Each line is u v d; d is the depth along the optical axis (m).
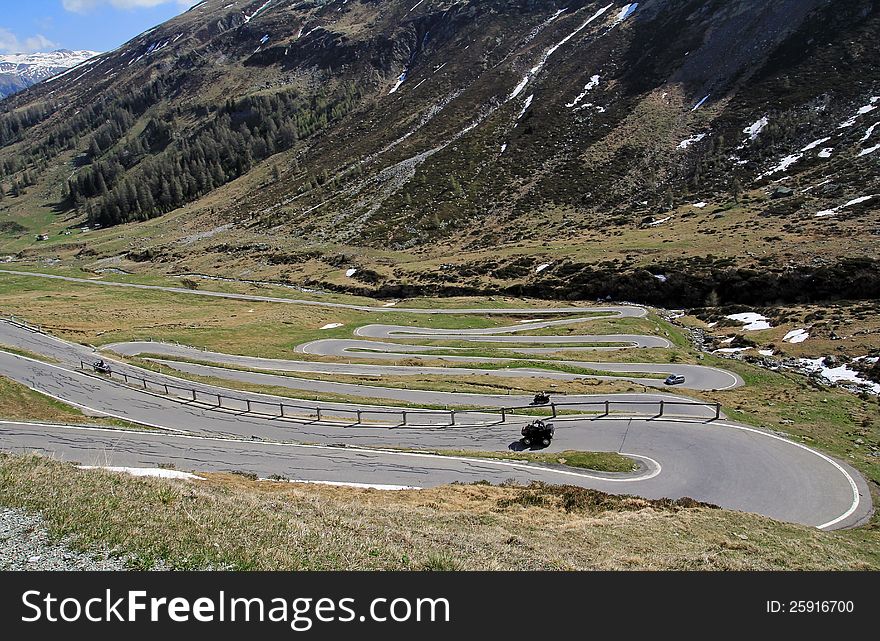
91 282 137.62
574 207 133.75
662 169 135.00
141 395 47.34
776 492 29.66
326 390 52.53
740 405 46.50
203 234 180.00
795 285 78.19
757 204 108.38
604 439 37.00
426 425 40.88
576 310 89.06
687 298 86.62
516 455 34.16
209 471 29.77
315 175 197.50
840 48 143.12
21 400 42.44
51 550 11.24
